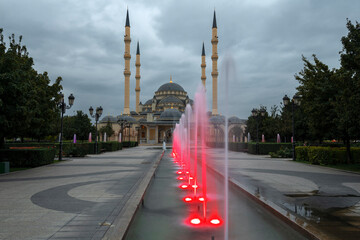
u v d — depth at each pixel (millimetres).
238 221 6328
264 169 16016
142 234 5465
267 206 7242
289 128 38969
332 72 19734
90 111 32344
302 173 14109
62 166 17781
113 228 5238
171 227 5898
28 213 6336
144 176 12727
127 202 7414
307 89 21922
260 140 53125
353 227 5410
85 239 4648
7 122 15023
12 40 25000
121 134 51125
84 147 28906
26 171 15047
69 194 8570
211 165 18938
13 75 14875
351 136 18422
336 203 7441
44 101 23969
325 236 4879
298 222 5734
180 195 9305
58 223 5574
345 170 15117
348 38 15750
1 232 5031
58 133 54656
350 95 15516
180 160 24234
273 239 5195
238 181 11312
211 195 9297
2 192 8945
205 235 5410
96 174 13570
